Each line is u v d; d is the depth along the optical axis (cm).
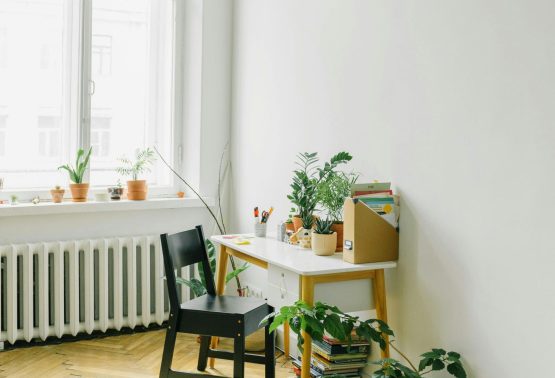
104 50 430
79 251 397
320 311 262
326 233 302
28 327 376
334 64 338
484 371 255
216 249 446
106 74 431
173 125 448
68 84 416
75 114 415
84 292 398
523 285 238
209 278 329
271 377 310
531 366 236
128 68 439
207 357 346
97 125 430
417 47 284
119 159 434
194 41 438
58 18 412
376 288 290
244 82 428
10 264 369
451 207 269
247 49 423
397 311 299
